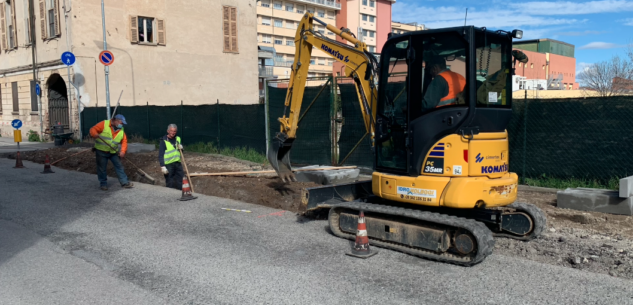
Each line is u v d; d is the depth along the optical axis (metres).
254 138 14.86
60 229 6.96
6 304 4.34
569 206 7.75
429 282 4.80
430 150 5.60
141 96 24.25
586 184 9.05
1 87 28.67
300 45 8.02
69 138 21.70
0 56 28.67
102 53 18.92
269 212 8.05
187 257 5.63
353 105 11.68
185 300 4.41
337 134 12.08
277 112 13.59
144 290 4.66
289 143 8.27
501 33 5.78
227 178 11.06
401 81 6.16
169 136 10.38
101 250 5.94
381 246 5.95
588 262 5.41
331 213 6.45
